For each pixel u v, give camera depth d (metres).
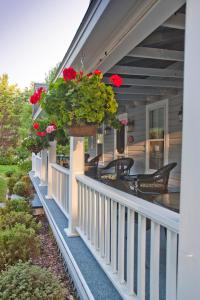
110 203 2.63
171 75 3.92
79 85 2.69
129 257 2.16
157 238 1.81
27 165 15.34
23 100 27.19
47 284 2.41
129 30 2.20
